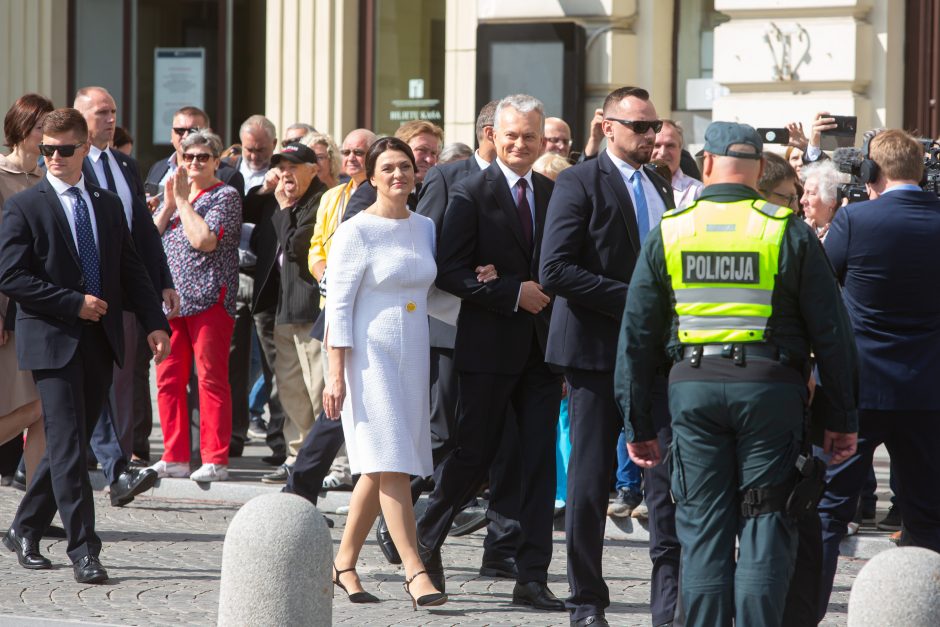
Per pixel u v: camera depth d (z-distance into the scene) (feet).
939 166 88.28
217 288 112.06
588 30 154.40
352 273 77.71
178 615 75.20
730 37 145.89
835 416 61.82
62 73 188.55
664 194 76.59
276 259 117.70
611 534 103.19
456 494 81.05
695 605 60.75
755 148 62.80
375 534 100.22
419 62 166.30
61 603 77.51
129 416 112.47
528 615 77.10
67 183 85.25
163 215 113.91
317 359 112.57
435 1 163.84
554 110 153.99
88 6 188.75
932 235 73.61
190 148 111.75
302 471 94.17
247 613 62.28
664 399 72.38
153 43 187.01
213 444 112.98
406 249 78.64
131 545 94.27
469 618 76.13
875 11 142.41
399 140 79.46
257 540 62.34
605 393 73.05
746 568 59.93
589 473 72.79
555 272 72.84
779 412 60.29
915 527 74.84
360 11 170.09
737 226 61.41
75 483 82.74
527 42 154.92
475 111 160.35
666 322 63.52
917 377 72.95
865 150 85.46
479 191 81.00
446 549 95.86
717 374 60.85
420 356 78.48
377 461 77.05
